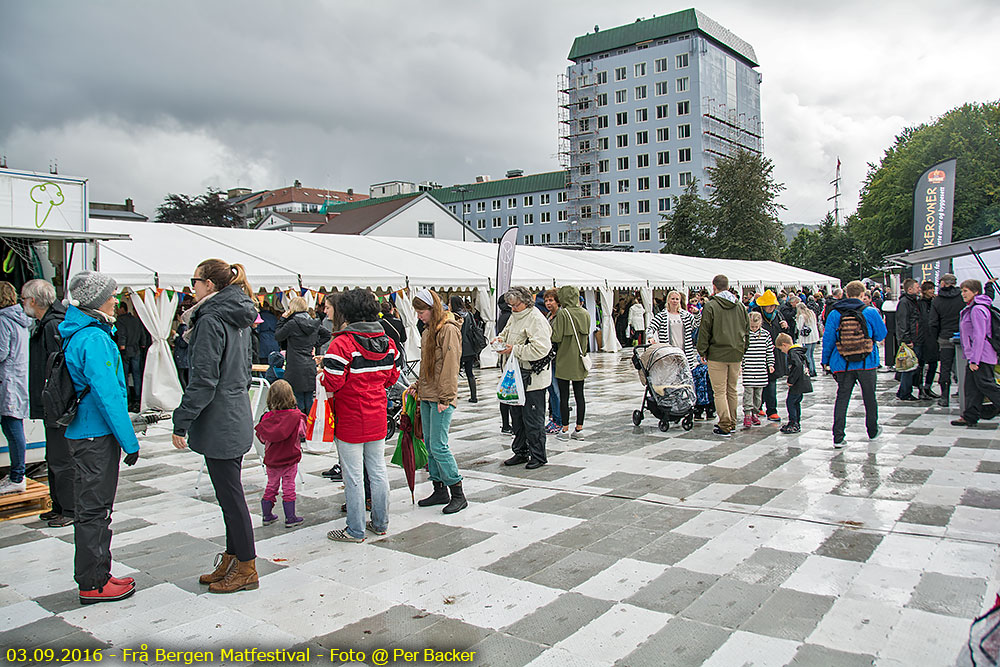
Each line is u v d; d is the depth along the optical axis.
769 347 8.27
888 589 3.65
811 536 4.49
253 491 6.24
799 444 7.32
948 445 6.95
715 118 63.75
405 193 78.19
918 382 10.27
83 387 3.71
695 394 8.36
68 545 4.87
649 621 3.40
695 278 24.94
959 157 39.06
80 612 3.67
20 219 6.97
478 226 78.81
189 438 3.82
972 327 7.66
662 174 65.19
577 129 70.56
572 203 70.62
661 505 5.34
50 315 5.48
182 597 3.85
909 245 42.53
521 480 6.29
